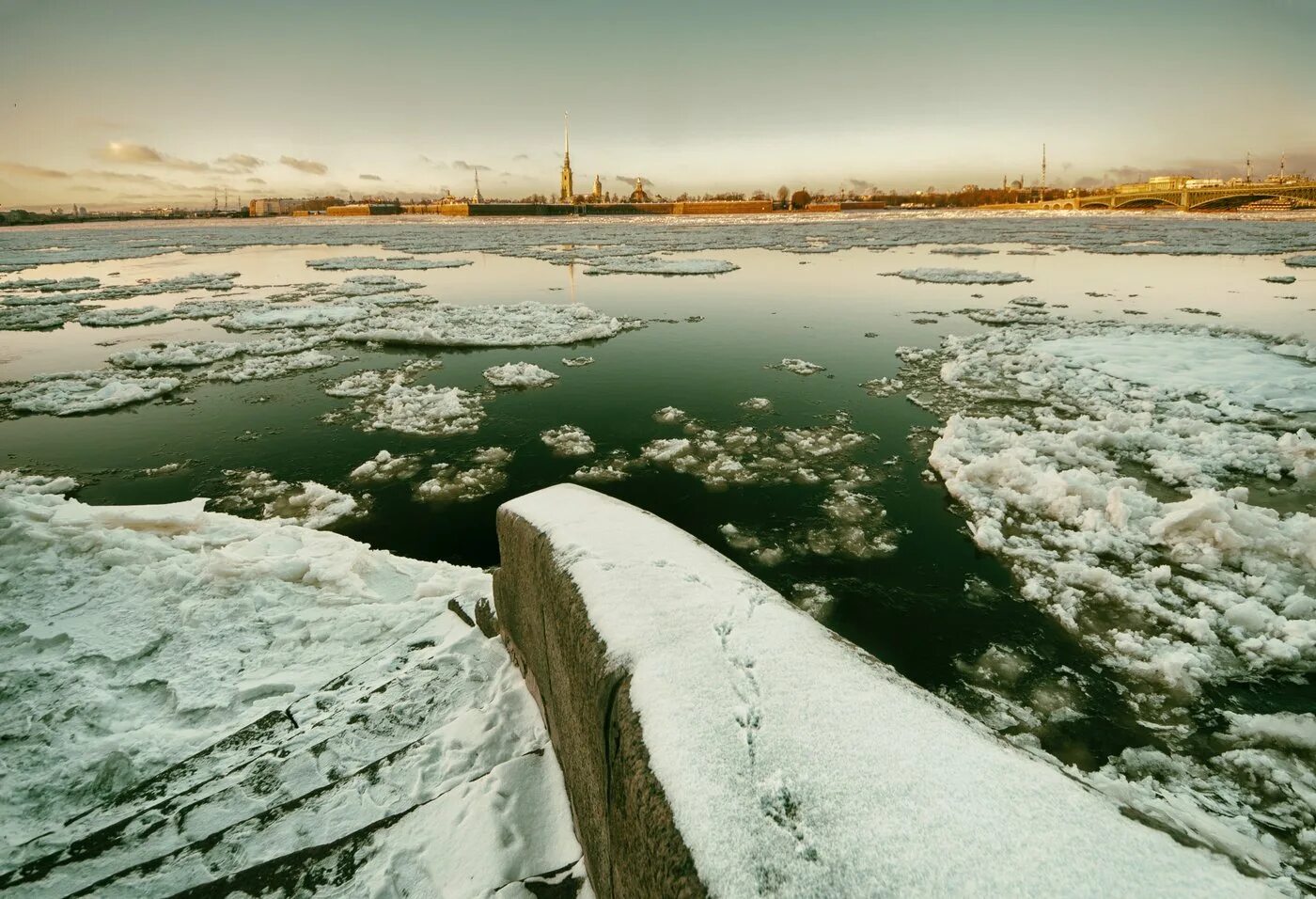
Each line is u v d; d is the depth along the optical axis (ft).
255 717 8.95
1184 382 30.50
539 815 6.72
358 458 25.12
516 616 8.87
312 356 41.63
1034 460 21.34
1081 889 3.15
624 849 4.52
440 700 9.00
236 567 13.12
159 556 13.53
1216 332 41.19
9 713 8.86
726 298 61.98
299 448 26.27
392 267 95.86
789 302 59.16
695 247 122.01
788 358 39.04
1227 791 9.53
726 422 27.99
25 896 5.98
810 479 21.93
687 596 5.97
